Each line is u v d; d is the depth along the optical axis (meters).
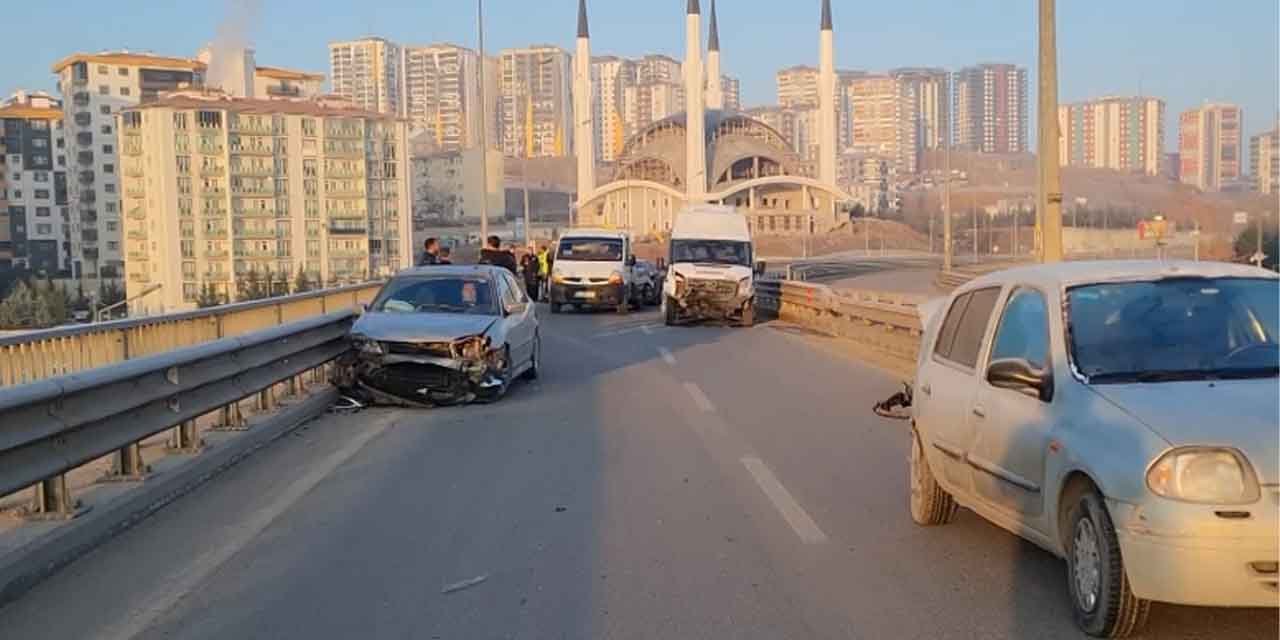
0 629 5.77
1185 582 4.91
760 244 108.38
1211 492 4.90
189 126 57.41
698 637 5.58
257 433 10.95
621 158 118.94
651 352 21.45
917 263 85.19
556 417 13.00
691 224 30.20
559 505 8.49
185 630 5.75
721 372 17.88
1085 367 5.92
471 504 8.54
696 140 103.50
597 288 33.44
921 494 7.69
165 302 53.50
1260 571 4.86
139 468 8.58
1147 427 5.20
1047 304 6.38
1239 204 42.38
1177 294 6.34
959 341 7.40
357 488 9.12
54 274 56.44
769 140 119.25
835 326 25.56
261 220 58.84
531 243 52.03
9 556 6.36
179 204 57.28
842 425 12.37
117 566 6.91
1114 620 5.27
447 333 13.71
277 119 59.06
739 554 7.09
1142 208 44.75
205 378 9.77
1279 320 6.19
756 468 9.89
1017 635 5.54
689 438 11.51
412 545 7.37
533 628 5.73
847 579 6.53
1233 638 5.35
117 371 7.79
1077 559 5.58
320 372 14.55
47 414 6.96
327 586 6.48
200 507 8.48
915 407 7.82
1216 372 5.80
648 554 7.11
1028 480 6.01
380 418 12.93
